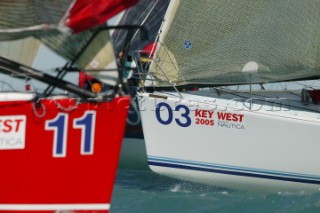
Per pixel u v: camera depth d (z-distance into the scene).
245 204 34.19
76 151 24.12
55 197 24.06
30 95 24.09
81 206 24.06
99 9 21.78
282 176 35.88
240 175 35.56
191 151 35.06
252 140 35.28
